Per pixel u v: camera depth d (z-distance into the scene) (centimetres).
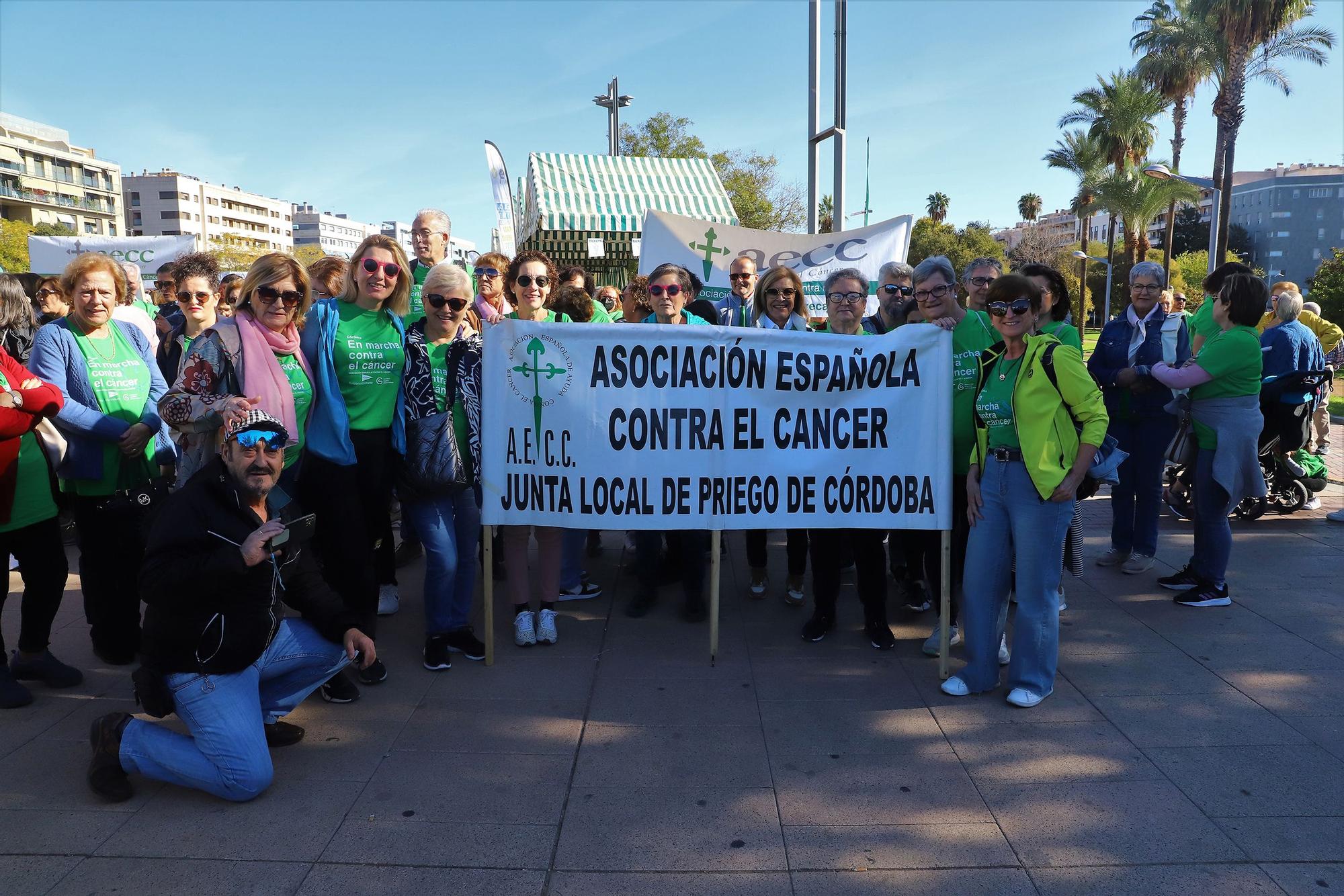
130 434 420
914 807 317
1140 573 599
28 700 400
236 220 14650
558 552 485
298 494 417
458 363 445
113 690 421
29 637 418
